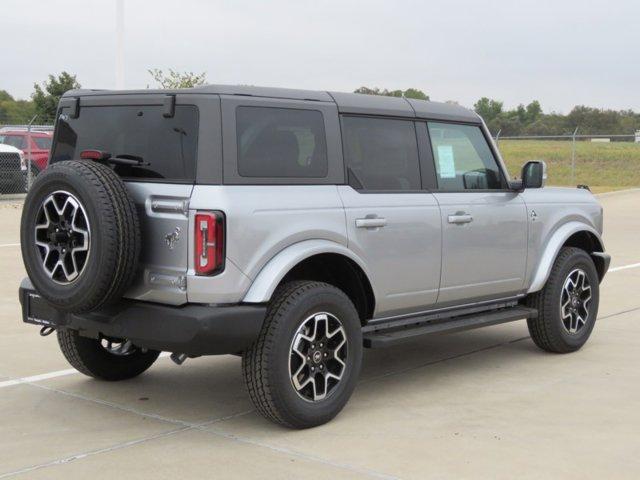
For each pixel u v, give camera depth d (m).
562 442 4.91
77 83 34.16
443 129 6.27
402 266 5.75
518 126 51.44
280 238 4.95
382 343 5.58
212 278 4.71
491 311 6.75
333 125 5.45
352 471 4.44
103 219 4.61
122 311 4.95
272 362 4.89
